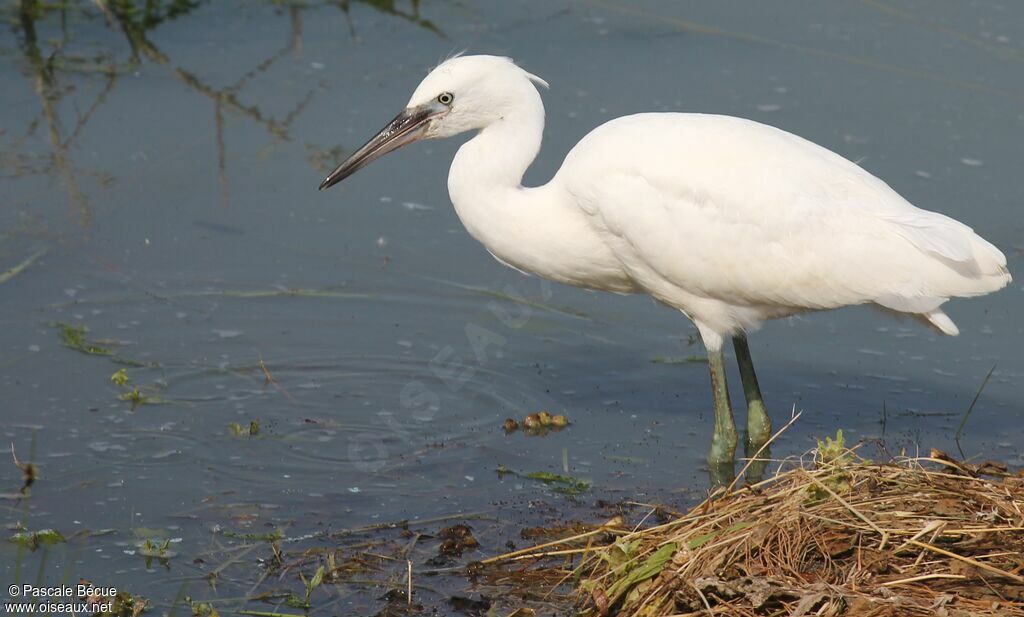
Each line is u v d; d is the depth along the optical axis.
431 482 10.45
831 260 10.16
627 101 16.16
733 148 10.31
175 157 15.16
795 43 17.45
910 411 11.63
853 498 8.69
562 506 10.07
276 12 18.31
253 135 15.59
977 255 9.91
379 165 15.34
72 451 10.66
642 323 13.17
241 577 9.11
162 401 11.44
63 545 9.44
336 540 9.59
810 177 10.25
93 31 17.75
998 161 15.09
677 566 8.31
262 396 11.64
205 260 13.66
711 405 11.82
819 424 11.48
